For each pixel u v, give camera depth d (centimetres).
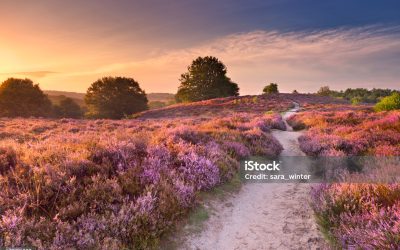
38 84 7112
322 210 495
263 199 643
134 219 414
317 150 1023
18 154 591
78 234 359
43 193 438
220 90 9375
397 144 909
